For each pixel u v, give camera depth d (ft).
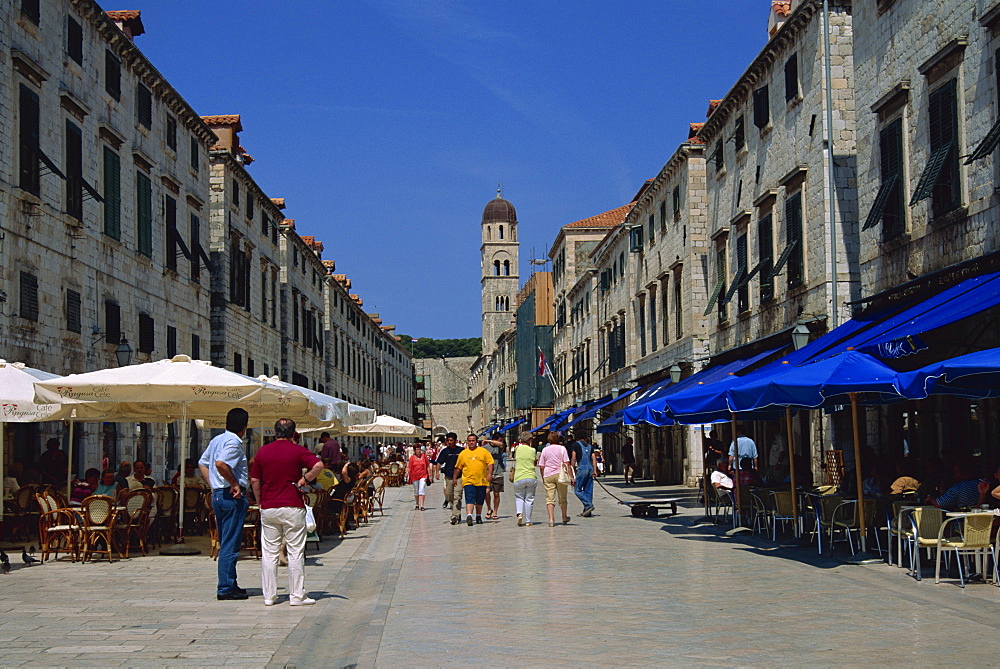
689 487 123.34
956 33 58.44
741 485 68.08
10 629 30.60
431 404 552.82
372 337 302.04
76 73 80.74
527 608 34.91
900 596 36.65
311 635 29.86
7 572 45.85
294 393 56.44
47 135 75.20
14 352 69.26
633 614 33.30
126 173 91.66
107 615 33.42
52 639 28.96
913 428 67.26
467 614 33.83
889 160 66.90
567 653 26.99
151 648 27.68
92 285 83.10
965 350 58.90
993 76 54.60
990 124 55.06
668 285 130.11
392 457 169.48
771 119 91.91
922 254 62.90
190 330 110.32
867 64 71.05
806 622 31.37
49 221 75.00
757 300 96.22
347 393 246.06
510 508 98.99
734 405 53.62
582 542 59.88
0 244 67.46
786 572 44.27
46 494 50.98
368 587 42.86
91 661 25.88
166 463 102.01
